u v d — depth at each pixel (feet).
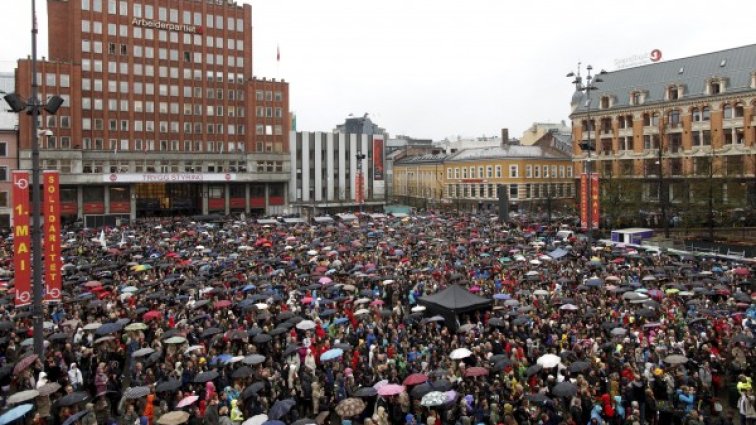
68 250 175.32
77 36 340.80
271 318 95.25
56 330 90.63
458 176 433.89
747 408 66.23
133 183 353.72
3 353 84.74
